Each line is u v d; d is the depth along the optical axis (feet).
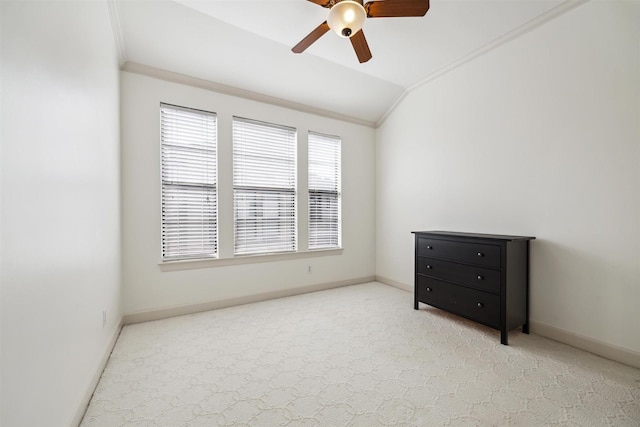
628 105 6.34
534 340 7.52
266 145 11.30
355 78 11.21
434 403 5.02
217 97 10.10
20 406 2.82
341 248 13.12
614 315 6.54
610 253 6.61
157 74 9.05
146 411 4.83
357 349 7.05
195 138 9.82
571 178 7.27
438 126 11.01
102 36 6.23
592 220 6.89
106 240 6.48
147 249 8.92
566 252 7.35
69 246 4.19
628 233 6.36
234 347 7.16
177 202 9.53
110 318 6.86
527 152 8.21
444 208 10.77
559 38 7.48
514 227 8.52
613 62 6.54
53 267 3.64
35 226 3.21
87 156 5.08
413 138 12.11
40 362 3.26
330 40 8.89
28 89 3.09
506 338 7.29
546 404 4.98
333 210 13.19
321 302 10.77
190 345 7.26
